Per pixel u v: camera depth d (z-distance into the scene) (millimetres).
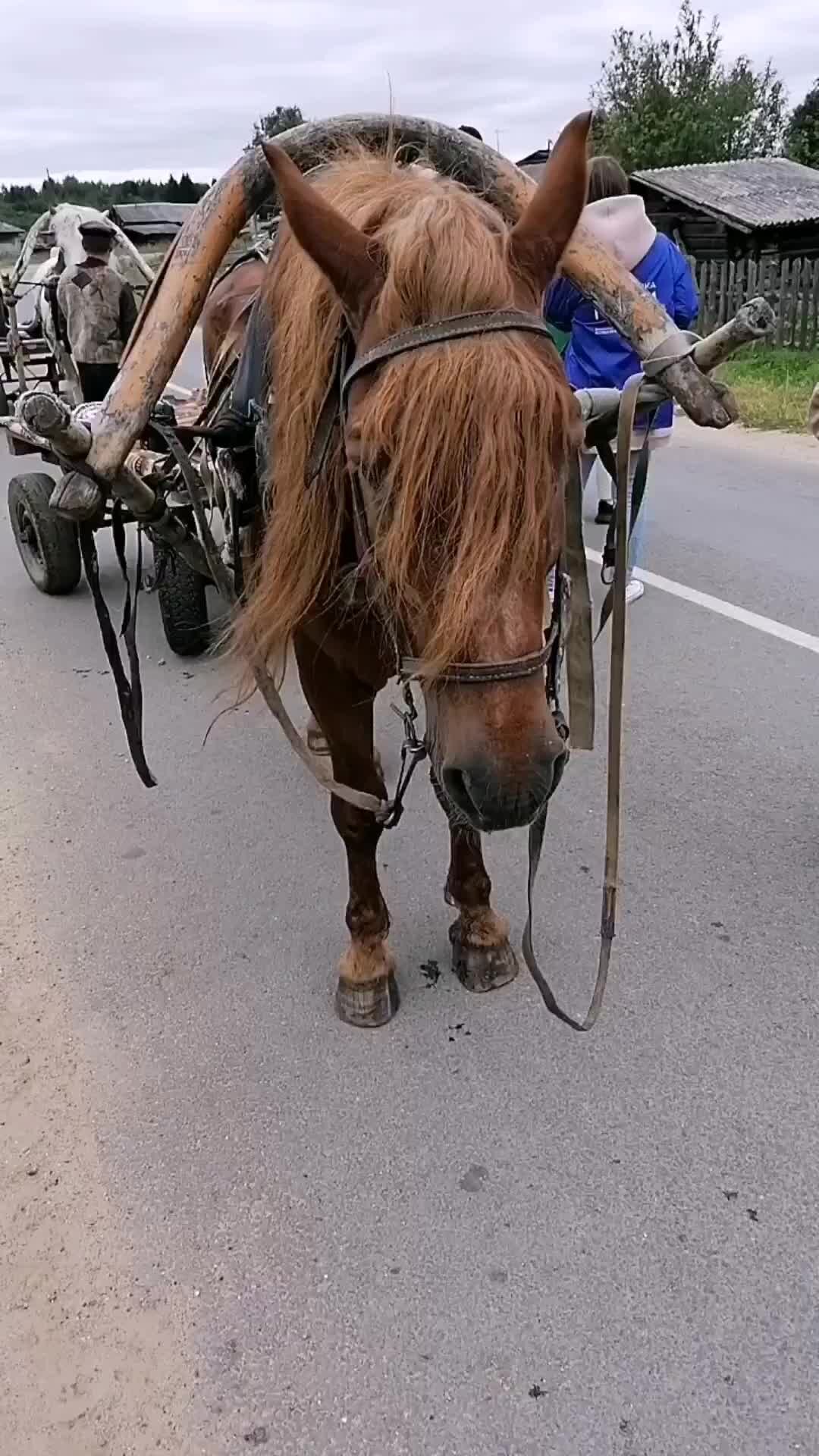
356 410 1822
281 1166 2520
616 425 2381
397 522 1710
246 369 2547
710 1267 2221
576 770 4184
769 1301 2145
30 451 5996
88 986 3162
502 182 2375
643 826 3797
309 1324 2148
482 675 1769
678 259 4746
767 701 4629
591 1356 2059
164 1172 2521
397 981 3082
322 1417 1978
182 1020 3012
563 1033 2885
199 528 2549
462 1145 2555
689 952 3160
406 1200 2416
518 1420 1957
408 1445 1925
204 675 5301
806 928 3234
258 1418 1981
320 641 2463
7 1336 2152
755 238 17359
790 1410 1948
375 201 2033
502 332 1746
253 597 2410
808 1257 2232
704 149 29766
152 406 2291
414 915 3410
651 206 18703
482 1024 2941
